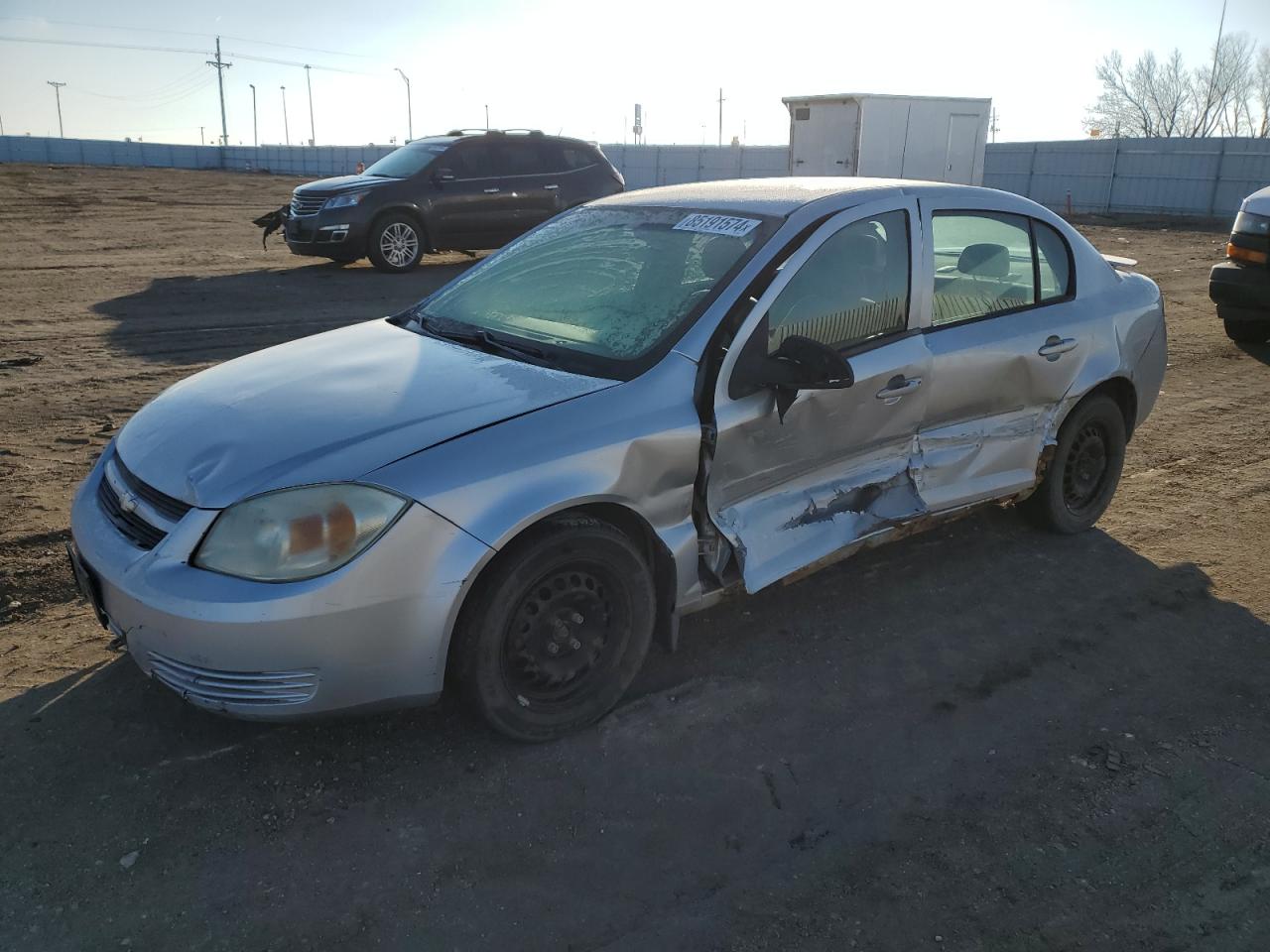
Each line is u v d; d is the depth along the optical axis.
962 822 2.85
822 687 3.52
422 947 2.38
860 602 4.15
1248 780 3.04
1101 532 4.93
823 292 3.54
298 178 45.12
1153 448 6.29
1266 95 48.75
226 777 2.93
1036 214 4.43
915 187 3.99
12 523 4.55
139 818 2.76
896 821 2.85
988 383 4.07
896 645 3.82
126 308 10.09
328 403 3.10
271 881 2.56
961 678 3.60
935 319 3.93
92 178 34.25
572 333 3.50
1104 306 4.60
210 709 2.73
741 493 3.43
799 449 3.52
